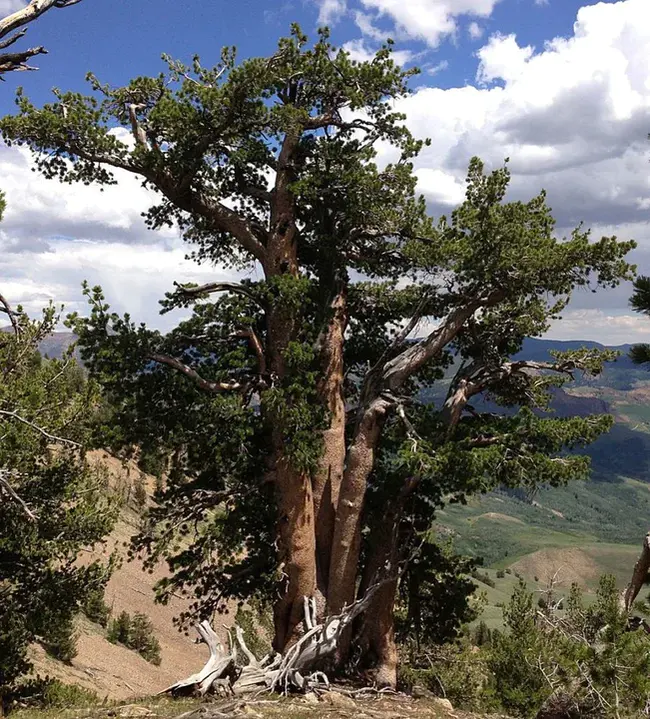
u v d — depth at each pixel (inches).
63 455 745.0
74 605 738.8
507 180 699.4
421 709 546.0
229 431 700.7
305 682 571.2
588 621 457.7
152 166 724.0
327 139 770.8
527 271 669.9
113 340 673.6
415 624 832.3
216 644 570.9
